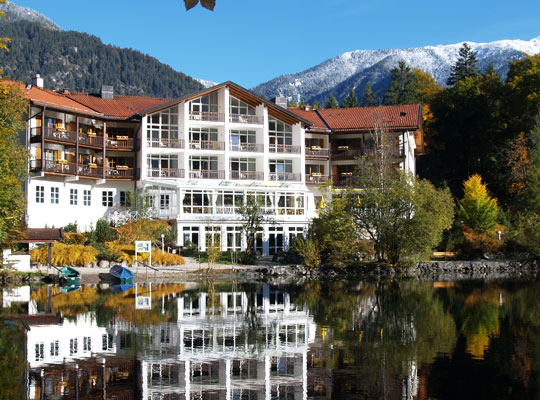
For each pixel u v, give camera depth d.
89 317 25.06
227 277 43.78
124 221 52.31
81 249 43.91
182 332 22.09
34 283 38.53
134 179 59.41
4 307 27.66
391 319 24.84
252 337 21.34
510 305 28.53
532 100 71.62
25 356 18.34
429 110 87.94
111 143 58.41
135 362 17.88
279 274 45.41
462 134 80.75
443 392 14.91
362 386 15.53
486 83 85.06
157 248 49.22
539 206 57.12
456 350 19.17
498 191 71.81
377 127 61.78
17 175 45.31
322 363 17.80
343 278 44.06
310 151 67.12
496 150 75.00
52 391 15.05
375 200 46.84
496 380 15.81
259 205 50.69
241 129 63.91
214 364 17.77
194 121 60.53
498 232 53.19
